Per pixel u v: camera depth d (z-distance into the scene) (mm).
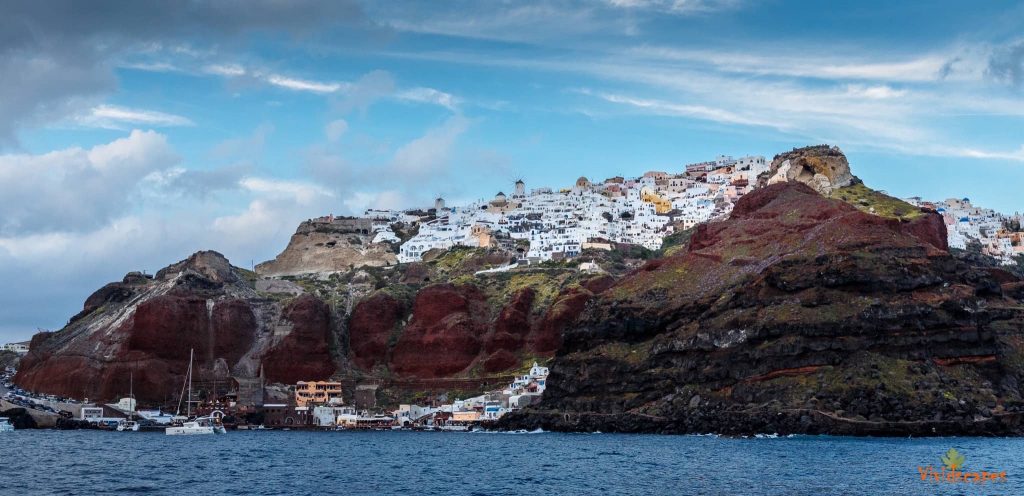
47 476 172875
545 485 162500
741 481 160750
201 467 190875
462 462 199250
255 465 195875
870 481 158250
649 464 186000
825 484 156125
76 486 160250
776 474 168125
